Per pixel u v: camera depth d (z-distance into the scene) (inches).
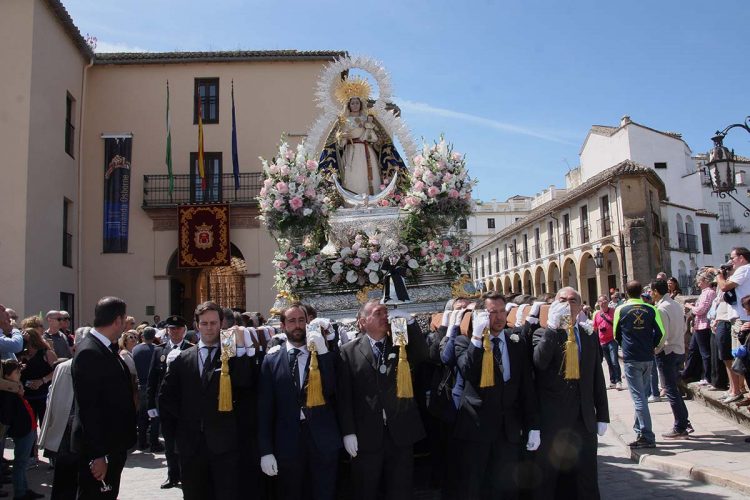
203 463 189.9
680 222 1232.2
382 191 326.6
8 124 623.8
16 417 256.4
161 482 295.9
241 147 806.5
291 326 194.2
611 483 245.9
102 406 175.2
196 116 810.8
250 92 816.9
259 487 204.2
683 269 1208.2
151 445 374.3
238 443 191.5
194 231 764.0
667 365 307.3
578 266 1212.5
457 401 200.5
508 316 223.9
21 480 258.7
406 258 294.5
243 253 783.1
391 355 190.7
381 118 343.6
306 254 299.4
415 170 305.3
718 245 1310.3
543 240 1430.9
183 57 805.9
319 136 338.0
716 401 350.3
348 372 189.9
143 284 776.3
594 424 199.8
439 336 219.0
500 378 194.2
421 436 189.9
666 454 274.2
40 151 653.3
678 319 307.6
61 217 708.7
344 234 302.2
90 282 770.2
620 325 299.4
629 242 1003.9
